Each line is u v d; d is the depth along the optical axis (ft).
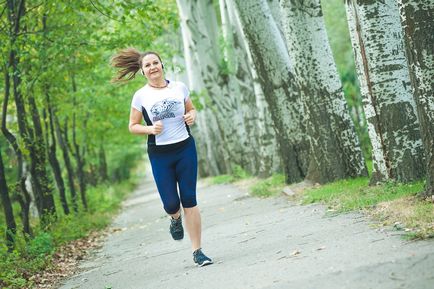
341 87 57.72
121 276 31.58
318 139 57.77
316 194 48.19
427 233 24.07
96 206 104.99
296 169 67.31
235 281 22.80
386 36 43.73
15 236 45.32
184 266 29.86
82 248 50.98
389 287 17.99
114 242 52.65
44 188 69.26
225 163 139.54
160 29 65.72
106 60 72.95
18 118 61.21
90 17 69.62
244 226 41.55
